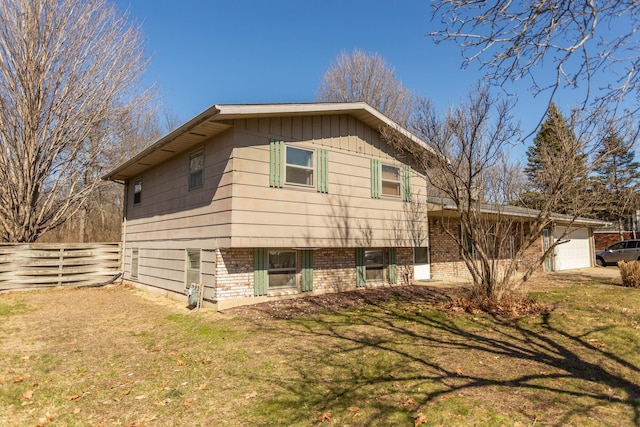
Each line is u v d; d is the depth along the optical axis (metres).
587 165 8.05
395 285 12.65
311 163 10.11
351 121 11.05
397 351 5.65
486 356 5.40
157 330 7.24
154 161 12.12
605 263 22.31
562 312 8.12
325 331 6.89
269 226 9.09
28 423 3.65
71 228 27.45
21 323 7.90
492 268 8.88
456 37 3.12
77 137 16.08
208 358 5.53
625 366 4.97
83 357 5.64
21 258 12.66
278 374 4.83
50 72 14.70
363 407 3.85
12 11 13.77
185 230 10.51
